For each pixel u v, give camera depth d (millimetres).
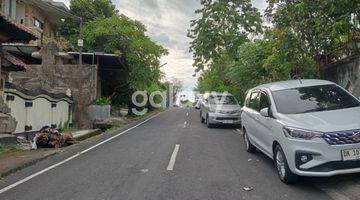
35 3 28312
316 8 11023
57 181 8727
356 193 7332
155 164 10422
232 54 29078
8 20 13359
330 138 7254
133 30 33219
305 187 7844
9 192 7883
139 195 7410
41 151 13352
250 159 11023
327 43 13203
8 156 12148
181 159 11102
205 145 14008
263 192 7527
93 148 14055
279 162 8453
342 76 14875
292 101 9062
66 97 22656
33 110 17734
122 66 31266
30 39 16234
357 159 7191
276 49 14359
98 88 32781
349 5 10102
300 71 15367
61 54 27094
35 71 25609
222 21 29109
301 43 13477
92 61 28922
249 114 11383
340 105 8812
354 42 11703
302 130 7539
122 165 10414
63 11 30734
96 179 8797
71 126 24031
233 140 15469
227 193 7480
